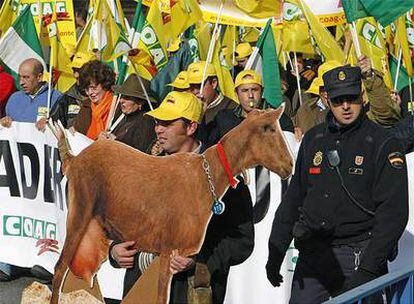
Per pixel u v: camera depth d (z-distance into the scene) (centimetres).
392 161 666
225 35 1302
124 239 691
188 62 1173
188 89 999
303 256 703
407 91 1094
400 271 598
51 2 1305
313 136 702
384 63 1120
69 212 721
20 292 959
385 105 956
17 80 1184
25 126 926
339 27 1315
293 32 1097
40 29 1213
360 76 682
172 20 1159
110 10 1148
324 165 689
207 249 676
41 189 923
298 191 712
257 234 854
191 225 671
